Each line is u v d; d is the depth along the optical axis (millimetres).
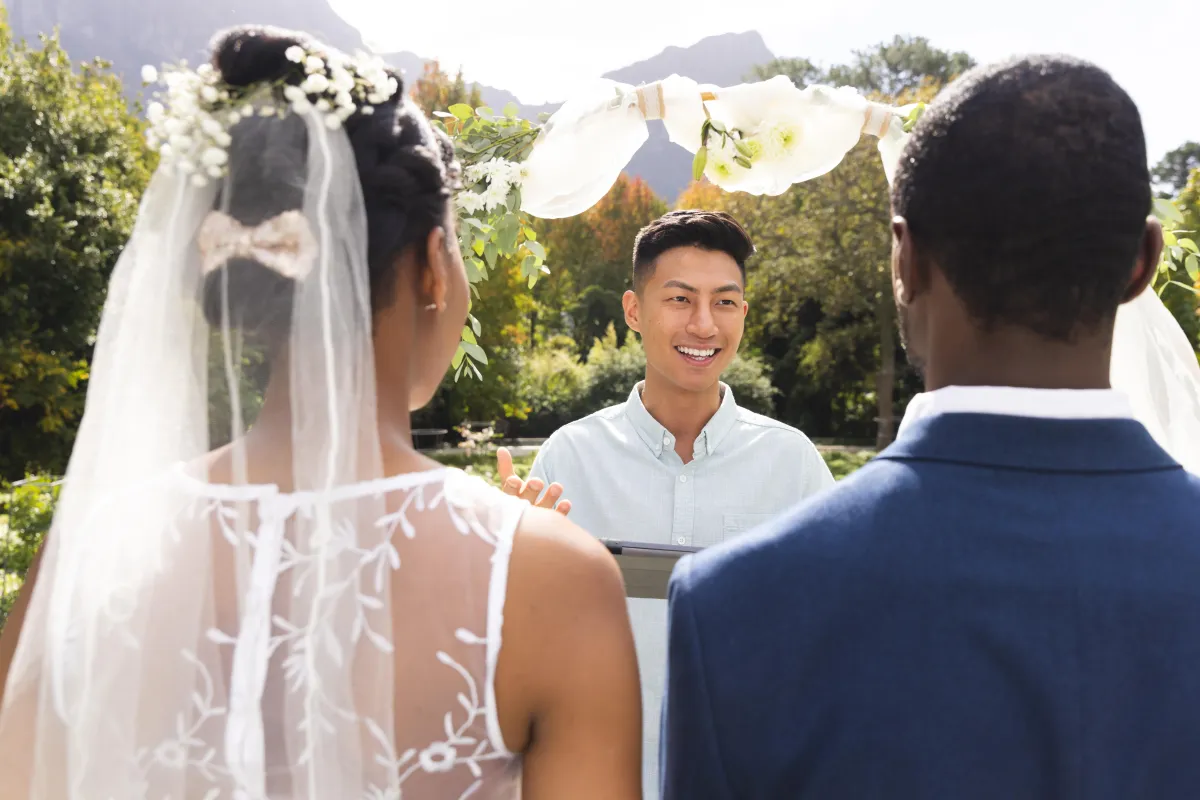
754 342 28312
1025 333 851
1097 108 821
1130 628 791
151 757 891
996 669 796
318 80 942
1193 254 2402
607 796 920
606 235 42312
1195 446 1583
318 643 882
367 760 874
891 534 841
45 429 14297
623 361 26828
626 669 949
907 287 912
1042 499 832
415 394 1057
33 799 915
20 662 946
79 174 15648
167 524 924
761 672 829
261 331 929
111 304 984
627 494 2344
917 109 1969
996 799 781
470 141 2115
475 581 916
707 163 2043
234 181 928
